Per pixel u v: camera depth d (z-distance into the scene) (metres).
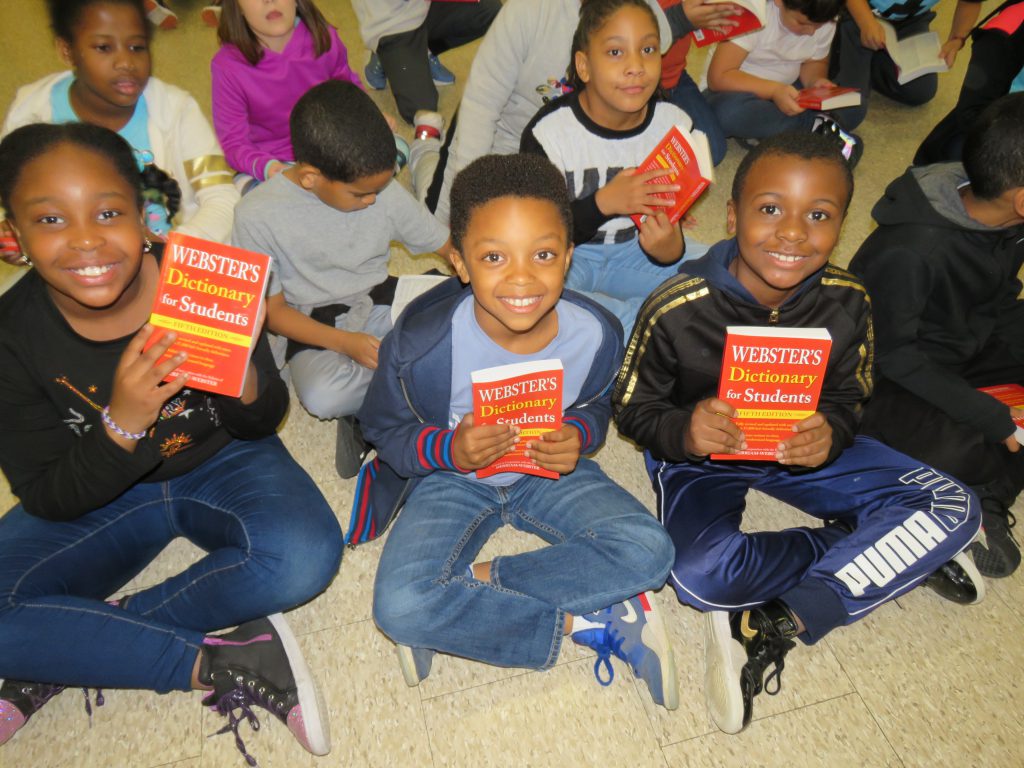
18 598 1.32
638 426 1.58
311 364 1.88
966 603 1.73
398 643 1.49
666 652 1.50
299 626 1.67
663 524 1.63
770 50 2.82
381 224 1.90
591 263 2.12
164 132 1.95
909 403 1.82
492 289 1.27
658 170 1.69
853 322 1.52
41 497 1.33
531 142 1.92
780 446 1.43
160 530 1.56
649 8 1.73
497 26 2.13
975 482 1.82
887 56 3.20
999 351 1.89
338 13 3.74
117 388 1.21
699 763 1.48
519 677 1.60
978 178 1.55
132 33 1.74
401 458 1.51
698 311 1.49
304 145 1.64
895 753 1.51
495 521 1.65
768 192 1.35
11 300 1.29
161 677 1.38
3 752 1.46
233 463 1.57
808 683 1.61
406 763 1.47
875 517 1.58
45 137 1.13
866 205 2.77
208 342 1.22
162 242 1.42
